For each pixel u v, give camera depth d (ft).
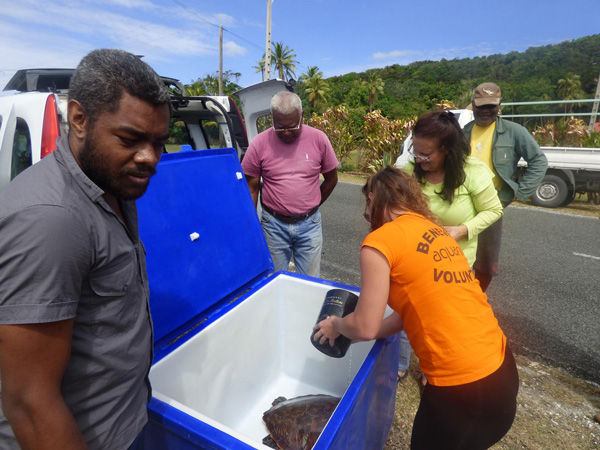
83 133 2.48
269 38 60.13
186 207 6.14
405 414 7.38
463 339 4.16
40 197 2.31
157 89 2.47
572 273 14.26
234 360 6.38
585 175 24.25
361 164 46.03
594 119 36.11
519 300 12.06
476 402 4.12
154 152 2.66
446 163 6.33
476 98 8.57
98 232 2.57
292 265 14.37
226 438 3.35
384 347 5.03
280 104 7.75
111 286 2.73
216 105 12.01
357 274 14.23
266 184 9.01
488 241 8.52
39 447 2.43
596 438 6.82
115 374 2.94
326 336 5.07
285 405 6.07
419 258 4.19
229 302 6.62
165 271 5.61
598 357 9.15
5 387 2.33
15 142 8.20
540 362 8.93
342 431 3.78
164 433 3.75
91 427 2.91
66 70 12.49
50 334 2.31
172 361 5.10
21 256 2.18
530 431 6.95
